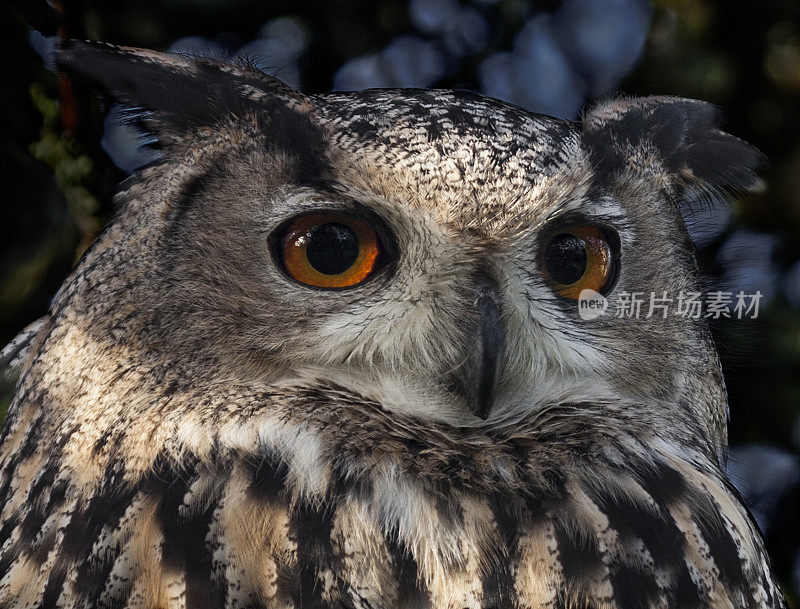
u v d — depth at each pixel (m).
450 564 2.90
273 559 2.89
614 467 2.93
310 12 3.06
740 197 3.02
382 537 2.90
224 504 2.90
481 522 2.90
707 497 2.93
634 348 2.95
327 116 2.94
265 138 2.93
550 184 2.94
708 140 2.99
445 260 2.94
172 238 2.93
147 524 2.90
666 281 2.96
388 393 2.93
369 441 2.92
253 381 2.93
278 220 2.93
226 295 2.93
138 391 2.92
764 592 2.93
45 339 2.95
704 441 2.96
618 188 2.95
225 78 2.94
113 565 2.90
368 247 2.93
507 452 2.92
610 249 2.95
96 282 2.93
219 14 3.05
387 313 2.93
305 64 3.07
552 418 2.94
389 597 2.89
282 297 2.93
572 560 2.90
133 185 2.94
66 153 2.98
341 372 2.93
